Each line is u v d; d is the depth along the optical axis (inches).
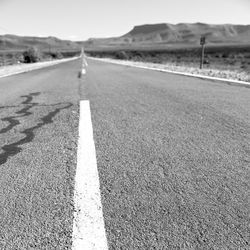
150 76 544.1
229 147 131.1
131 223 72.2
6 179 100.1
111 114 206.7
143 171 104.6
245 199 83.8
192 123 177.3
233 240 65.8
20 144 140.0
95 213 77.0
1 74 740.0
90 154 123.5
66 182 96.3
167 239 66.1
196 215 75.5
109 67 970.1
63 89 360.2
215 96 279.6
